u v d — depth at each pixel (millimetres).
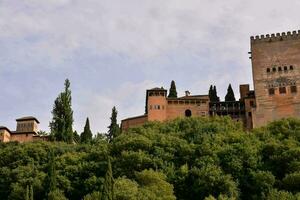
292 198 67938
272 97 132125
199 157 88188
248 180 81625
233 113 140500
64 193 85812
